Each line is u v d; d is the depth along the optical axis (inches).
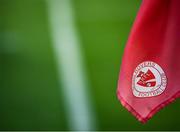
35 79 547.5
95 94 505.7
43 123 438.6
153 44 196.2
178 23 195.6
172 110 453.7
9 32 730.8
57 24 770.8
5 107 475.2
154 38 195.9
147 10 194.4
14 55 625.0
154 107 198.2
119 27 748.6
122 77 197.2
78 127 429.1
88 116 452.1
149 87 197.8
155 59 197.0
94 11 839.7
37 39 693.9
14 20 799.7
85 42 681.0
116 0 894.4
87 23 772.6
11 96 501.7
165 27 195.6
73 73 565.3
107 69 578.9
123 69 196.9
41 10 852.0
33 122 441.1
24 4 888.9
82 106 475.5
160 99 198.4
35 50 645.9
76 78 549.6
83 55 627.5
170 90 198.2
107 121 440.8
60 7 870.4
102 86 526.9
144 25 195.2
